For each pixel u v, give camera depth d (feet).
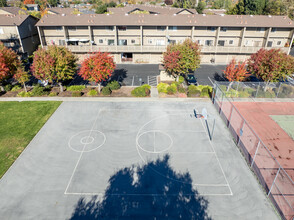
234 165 62.49
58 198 52.29
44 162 63.26
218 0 380.37
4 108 92.12
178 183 56.59
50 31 153.28
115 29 148.05
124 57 159.84
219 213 48.91
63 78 101.60
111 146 70.08
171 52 110.22
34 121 83.10
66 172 59.82
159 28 153.58
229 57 157.89
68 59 102.22
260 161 61.93
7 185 55.52
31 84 116.98
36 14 222.07
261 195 53.11
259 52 106.01
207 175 59.06
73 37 155.53
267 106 95.35
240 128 77.82
